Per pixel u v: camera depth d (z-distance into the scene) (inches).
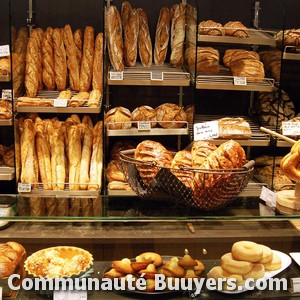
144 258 70.6
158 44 118.4
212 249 76.2
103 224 78.7
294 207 65.1
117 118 110.0
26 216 63.9
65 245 76.2
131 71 112.7
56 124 114.4
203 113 128.9
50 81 114.0
